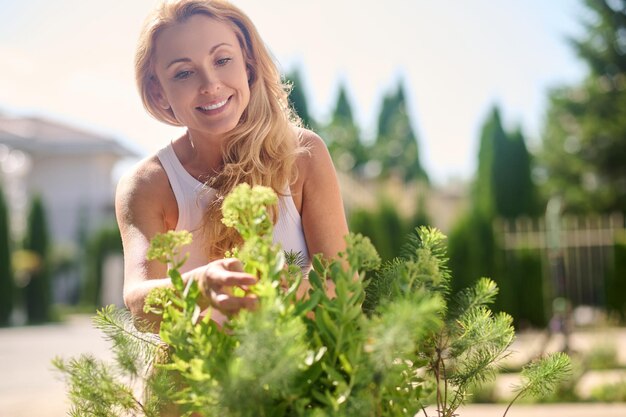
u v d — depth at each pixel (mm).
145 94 1401
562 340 7203
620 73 22766
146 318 1017
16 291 20984
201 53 1256
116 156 32062
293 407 740
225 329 836
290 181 1431
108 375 878
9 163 31219
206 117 1290
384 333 705
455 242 13344
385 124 30031
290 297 792
